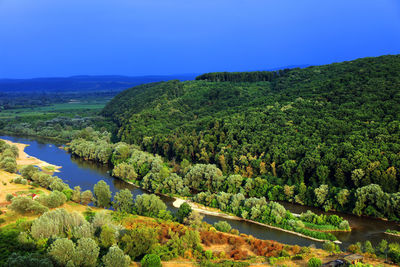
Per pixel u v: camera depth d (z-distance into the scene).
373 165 104.62
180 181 128.75
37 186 123.25
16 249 64.81
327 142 124.81
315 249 76.56
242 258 71.25
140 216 97.00
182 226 85.69
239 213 104.94
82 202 111.12
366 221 98.19
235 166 133.50
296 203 114.19
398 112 122.19
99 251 68.06
